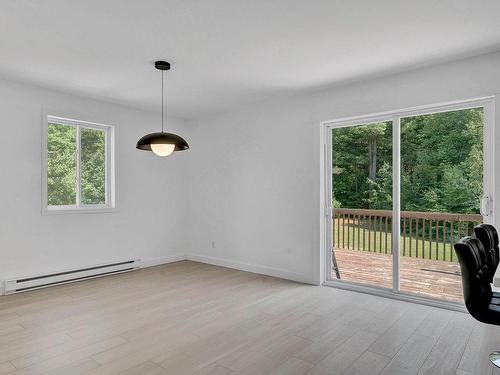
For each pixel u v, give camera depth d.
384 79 3.63
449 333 2.75
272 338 2.67
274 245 4.61
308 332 2.78
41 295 3.73
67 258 4.25
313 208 4.22
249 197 4.89
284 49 2.94
